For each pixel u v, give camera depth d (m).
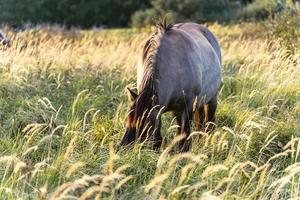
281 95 14.21
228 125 12.27
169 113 12.62
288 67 16.97
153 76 8.72
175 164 9.27
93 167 9.07
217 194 8.45
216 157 9.75
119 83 15.77
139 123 8.34
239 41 25.53
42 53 17.75
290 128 11.61
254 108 13.21
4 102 13.13
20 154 9.43
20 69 15.47
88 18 67.31
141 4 66.38
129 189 8.46
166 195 8.11
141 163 9.04
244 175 8.90
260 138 10.98
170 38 9.59
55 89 14.77
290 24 21.58
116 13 67.00
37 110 12.37
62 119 12.17
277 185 8.68
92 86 15.04
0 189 7.51
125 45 24.39
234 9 51.62
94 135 10.73
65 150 9.64
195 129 11.39
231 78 16.17
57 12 66.38
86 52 20.66
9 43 19.20
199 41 10.66
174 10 52.53
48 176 8.38
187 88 9.68
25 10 64.12
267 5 25.25
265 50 20.50
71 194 8.06
